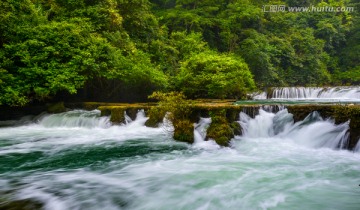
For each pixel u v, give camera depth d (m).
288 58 30.81
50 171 6.16
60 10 16.33
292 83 30.75
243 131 9.20
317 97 22.59
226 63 17.00
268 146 8.21
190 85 17.25
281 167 6.28
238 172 5.95
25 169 6.31
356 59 36.78
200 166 6.42
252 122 9.50
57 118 12.72
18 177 5.73
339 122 7.79
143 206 4.45
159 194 4.87
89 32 15.24
